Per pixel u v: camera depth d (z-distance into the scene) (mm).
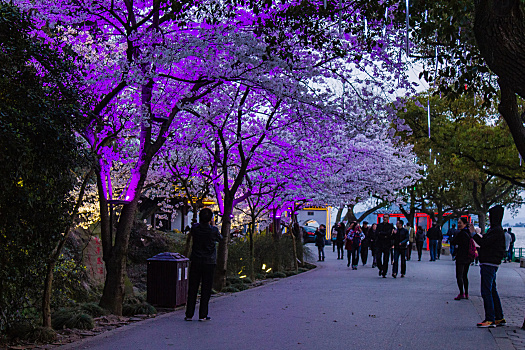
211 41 11695
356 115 14586
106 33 12773
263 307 12570
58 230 8305
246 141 18734
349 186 22875
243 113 16547
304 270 26203
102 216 11336
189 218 41156
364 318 10852
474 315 11398
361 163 21938
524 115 10398
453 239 14141
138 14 13070
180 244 22734
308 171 19703
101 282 14539
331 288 17062
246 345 8164
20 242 7633
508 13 6074
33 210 7789
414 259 37000
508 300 14523
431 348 8062
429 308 12367
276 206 24500
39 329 8531
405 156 28438
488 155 27375
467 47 10492
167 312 11984
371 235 29344
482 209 51344
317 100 13297
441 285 18000
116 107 12805
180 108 12242
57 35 11469
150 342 8383
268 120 17062
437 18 10328
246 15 12359
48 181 7863
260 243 24078
